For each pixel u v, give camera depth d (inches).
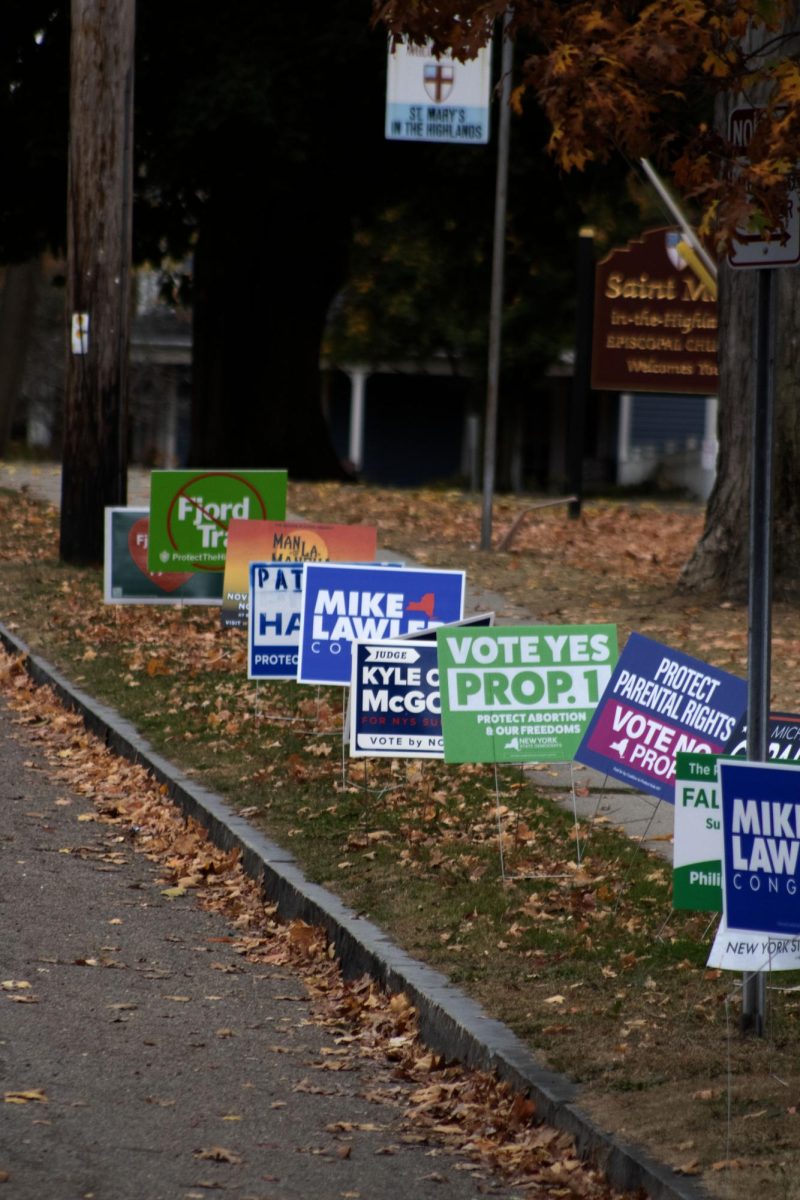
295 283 4303.6
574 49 959.0
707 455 5925.2
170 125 3494.1
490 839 1246.3
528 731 1171.9
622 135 1001.5
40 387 6619.1
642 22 978.7
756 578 863.1
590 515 3351.4
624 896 1106.7
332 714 1652.3
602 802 1368.1
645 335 3179.1
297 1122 803.4
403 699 1295.5
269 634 1590.8
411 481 6904.5
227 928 1133.7
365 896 1112.2
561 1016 891.4
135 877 1232.2
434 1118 821.9
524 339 5457.7
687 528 3193.9
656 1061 822.5
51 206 3905.0
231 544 1764.3
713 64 969.5
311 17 3489.2
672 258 3166.8
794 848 801.6
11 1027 896.3
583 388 3181.6
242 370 4315.9
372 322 5816.9
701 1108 762.2
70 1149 737.0
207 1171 728.3
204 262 4296.3
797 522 2114.9
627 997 921.5
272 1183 722.8
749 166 853.8
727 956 810.8
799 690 1653.5
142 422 6791.3
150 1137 762.2
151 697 1718.8
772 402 860.0
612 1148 733.9
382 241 5447.8
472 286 4724.4
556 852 1208.8
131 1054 876.0
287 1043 921.5
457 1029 885.8
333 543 1758.1
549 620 2057.1
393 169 3865.7
